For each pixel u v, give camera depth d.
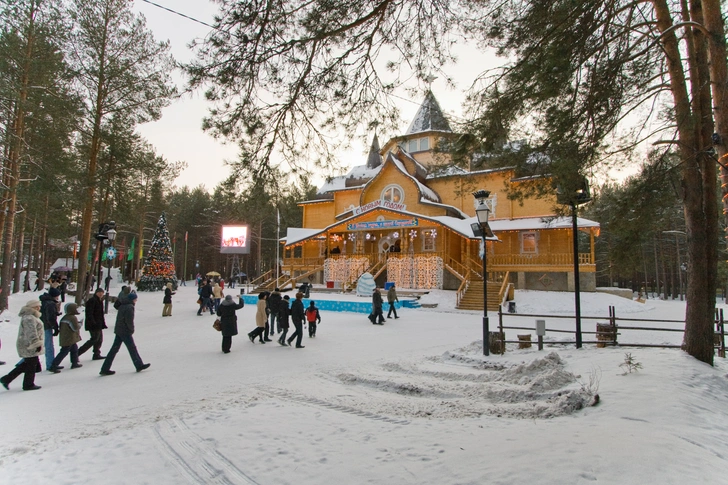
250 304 28.70
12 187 21.25
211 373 9.72
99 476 4.42
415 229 33.53
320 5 6.21
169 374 9.70
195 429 5.86
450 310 25.39
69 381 9.26
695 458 4.01
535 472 3.78
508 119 7.62
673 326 19.42
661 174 10.02
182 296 35.41
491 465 4.07
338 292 32.53
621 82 8.41
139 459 4.84
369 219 33.56
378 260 34.97
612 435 4.65
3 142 20.00
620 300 28.33
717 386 7.30
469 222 33.62
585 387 7.00
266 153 7.20
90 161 23.33
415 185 36.22
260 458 4.79
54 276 26.81
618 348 11.05
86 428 6.12
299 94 6.98
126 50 23.12
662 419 5.29
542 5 6.98
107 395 8.00
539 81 6.99
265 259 72.62
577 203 9.91
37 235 38.25
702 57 9.21
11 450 5.22
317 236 37.22
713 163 9.52
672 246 53.78
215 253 71.38
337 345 13.50
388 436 5.38
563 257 31.91
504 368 9.77
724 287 37.28
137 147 25.33
